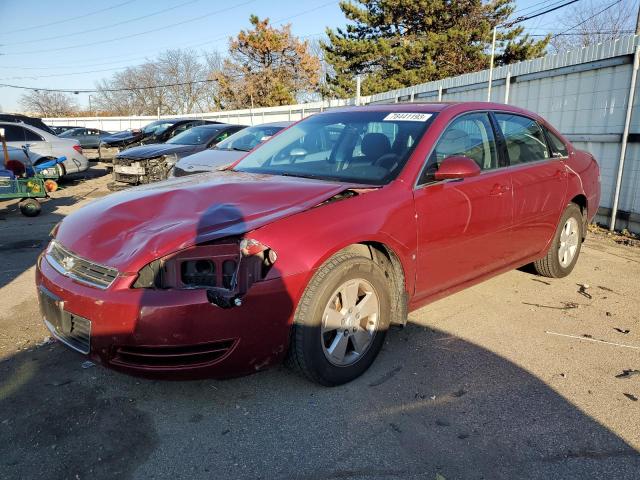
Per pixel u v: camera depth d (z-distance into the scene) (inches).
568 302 172.6
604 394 116.0
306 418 105.8
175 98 2454.5
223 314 97.2
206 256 97.7
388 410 108.8
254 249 99.3
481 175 147.5
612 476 89.7
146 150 379.6
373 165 135.0
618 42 280.5
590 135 302.8
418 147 133.5
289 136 167.8
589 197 199.0
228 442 98.3
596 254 238.7
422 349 136.6
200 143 389.4
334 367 114.4
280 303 102.2
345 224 111.1
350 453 95.3
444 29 1063.0
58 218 334.0
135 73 2487.7
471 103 156.3
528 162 168.9
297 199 114.7
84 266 104.7
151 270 97.5
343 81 1156.5
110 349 98.3
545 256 185.9
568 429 103.0
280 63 1619.1
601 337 145.4
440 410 109.0
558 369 126.9
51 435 99.7
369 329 121.1
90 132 975.6
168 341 95.7
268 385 118.2
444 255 135.6
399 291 126.2
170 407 109.6
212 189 123.3
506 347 138.4
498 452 95.8
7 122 475.8
